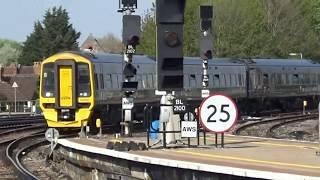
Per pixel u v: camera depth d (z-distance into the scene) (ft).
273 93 365.81
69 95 214.07
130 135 164.35
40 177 135.33
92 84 215.92
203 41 166.50
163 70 107.34
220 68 316.81
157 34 107.55
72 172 137.28
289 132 249.34
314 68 413.18
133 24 151.64
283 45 536.83
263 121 293.23
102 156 116.16
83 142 137.90
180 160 93.86
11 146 189.67
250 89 342.44
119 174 109.81
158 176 97.14
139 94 244.83
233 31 483.92
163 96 123.03
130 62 159.63
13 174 135.64
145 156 100.58
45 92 215.92
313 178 72.49
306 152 108.37
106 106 225.15
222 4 488.85
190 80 282.97
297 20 554.46
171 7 106.83
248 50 488.44
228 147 119.24
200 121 110.42
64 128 216.13
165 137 117.91
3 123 327.06
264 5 549.13
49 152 170.91
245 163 90.33
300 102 402.11
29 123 328.49
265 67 358.43
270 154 104.68
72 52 218.59
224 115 109.09
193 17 465.88
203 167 85.76
